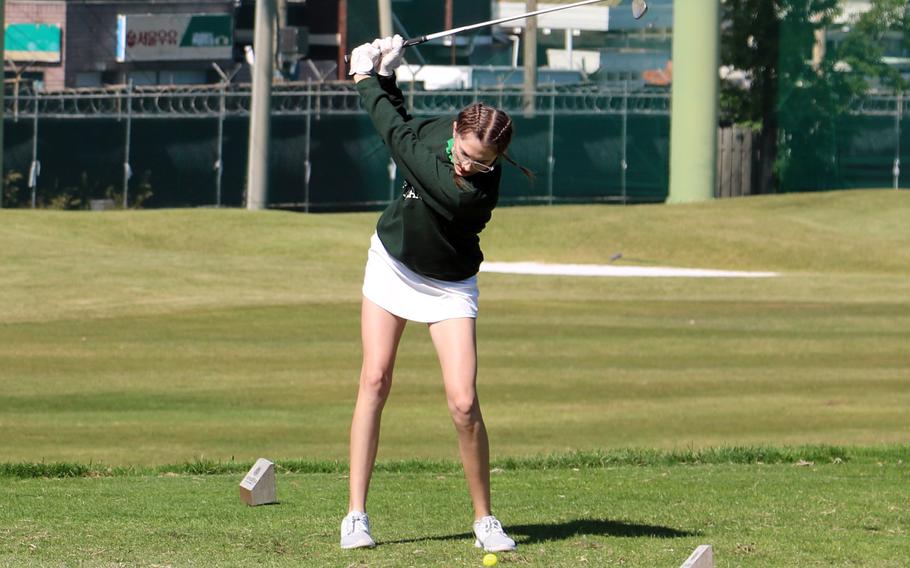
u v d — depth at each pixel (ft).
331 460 93.25
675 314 205.26
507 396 131.34
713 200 359.46
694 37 362.12
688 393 134.00
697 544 52.06
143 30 508.12
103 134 362.12
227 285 224.33
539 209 340.59
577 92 376.48
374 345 51.16
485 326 185.98
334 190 365.61
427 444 106.63
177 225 306.96
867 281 255.29
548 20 554.87
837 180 388.16
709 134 367.25
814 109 390.01
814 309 214.07
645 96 375.04
